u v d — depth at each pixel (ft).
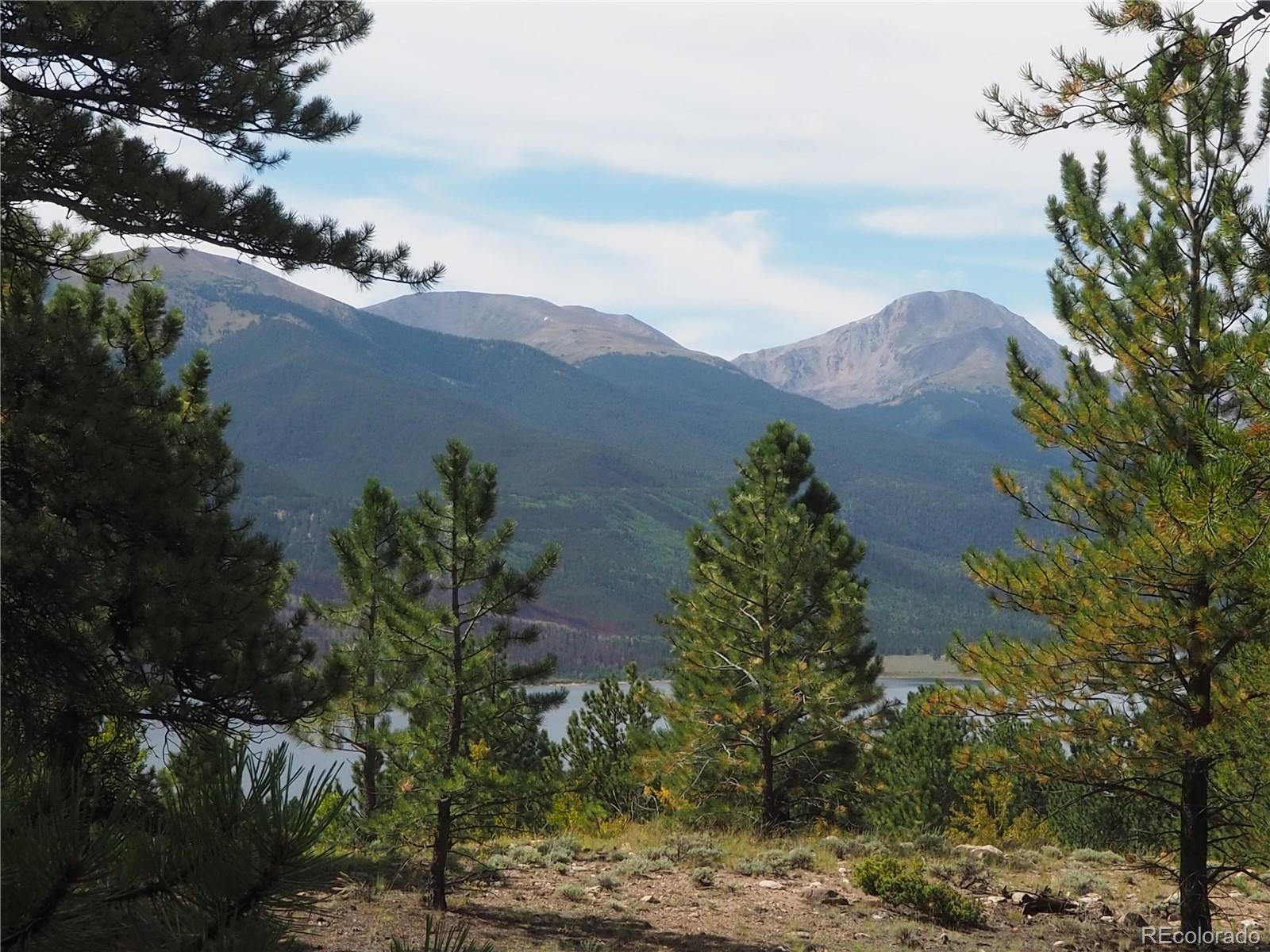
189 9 32.48
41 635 31.94
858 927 38.73
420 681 38.09
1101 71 22.48
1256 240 23.50
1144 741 36.29
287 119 33.40
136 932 9.23
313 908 9.97
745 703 66.49
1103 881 50.31
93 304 43.68
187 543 35.65
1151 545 33.42
